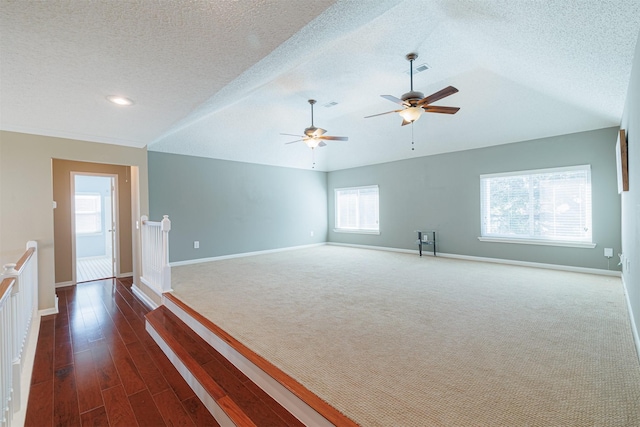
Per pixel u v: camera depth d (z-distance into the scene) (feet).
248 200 22.47
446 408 5.16
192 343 8.49
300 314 9.64
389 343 7.59
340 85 13.10
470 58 11.48
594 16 6.02
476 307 10.23
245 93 11.79
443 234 20.66
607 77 8.96
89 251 24.95
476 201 18.94
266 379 6.28
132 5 4.18
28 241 11.05
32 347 8.59
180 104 8.42
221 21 4.68
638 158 7.65
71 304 12.81
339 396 5.48
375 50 10.09
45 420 5.84
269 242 23.73
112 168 17.28
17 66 6.01
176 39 5.18
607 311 9.73
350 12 5.86
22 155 11.02
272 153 22.21
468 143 18.56
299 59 8.92
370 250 24.23
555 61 8.89
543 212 16.42
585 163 14.98
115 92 7.50
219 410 5.82
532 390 5.65
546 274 14.94
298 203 25.98
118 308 12.37
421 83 13.39
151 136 12.34
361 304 10.64
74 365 7.92
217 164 20.80
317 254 22.39
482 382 5.92
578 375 6.13
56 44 5.22
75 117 9.57
